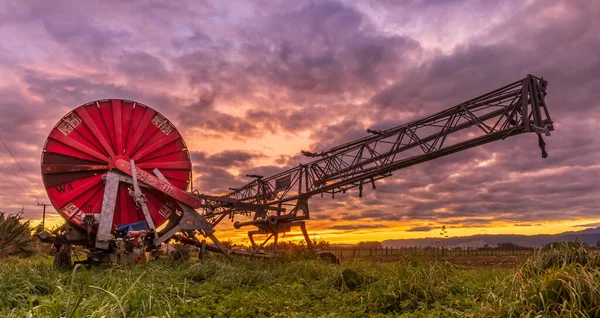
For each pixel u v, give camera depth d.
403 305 8.58
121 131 17.33
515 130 17.19
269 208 21.94
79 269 14.77
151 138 17.98
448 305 8.50
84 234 16.55
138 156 17.56
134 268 12.77
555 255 8.34
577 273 6.91
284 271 14.27
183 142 18.67
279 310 8.68
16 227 25.86
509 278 8.48
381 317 8.05
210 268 13.27
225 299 9.45
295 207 23.81
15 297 8.59
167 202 18.00
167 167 18.16
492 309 6.81
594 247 8.47
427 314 7.82
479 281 10.79
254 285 12.30
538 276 7.48
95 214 16.09
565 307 6.18
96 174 16.83
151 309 7.62
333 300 9.48
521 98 16.95
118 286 9.02
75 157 16.52
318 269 13.76
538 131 16.44
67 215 16.09
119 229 16.36
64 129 16.50
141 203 16.78
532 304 6.46
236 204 20.67
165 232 17.30
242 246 20.53
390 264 14.17
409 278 9.71
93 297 7.28
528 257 8.72
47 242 16.17
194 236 18.44
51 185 16.06
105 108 17.28
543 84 17.05
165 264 14.62
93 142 16.89
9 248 24.53
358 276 11.34
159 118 18.20
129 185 17.33
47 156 16.11
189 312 8.09
